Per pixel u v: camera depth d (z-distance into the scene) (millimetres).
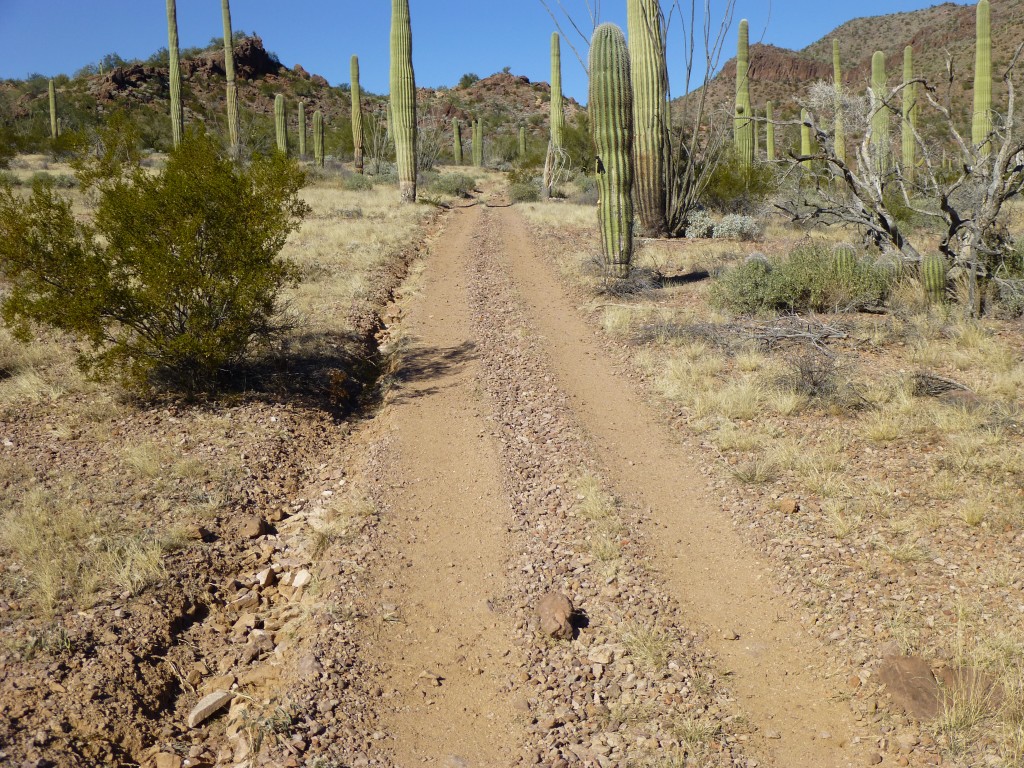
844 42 97812
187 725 4098
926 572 5023
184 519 6008
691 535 5957
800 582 5164
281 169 8938
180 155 8578
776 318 11086
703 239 19406
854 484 6301
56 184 27062
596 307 12805
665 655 4574
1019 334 9836
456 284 15242
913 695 3990
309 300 12586
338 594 5234
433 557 5805
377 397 9445
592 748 3900
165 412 8094
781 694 4270
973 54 60219
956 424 7090
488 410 8656
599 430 7992
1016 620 4457
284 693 4270
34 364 9227
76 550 5402
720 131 19938
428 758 3895
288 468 7254
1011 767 3482
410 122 28500
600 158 13508
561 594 5148
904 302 11219
